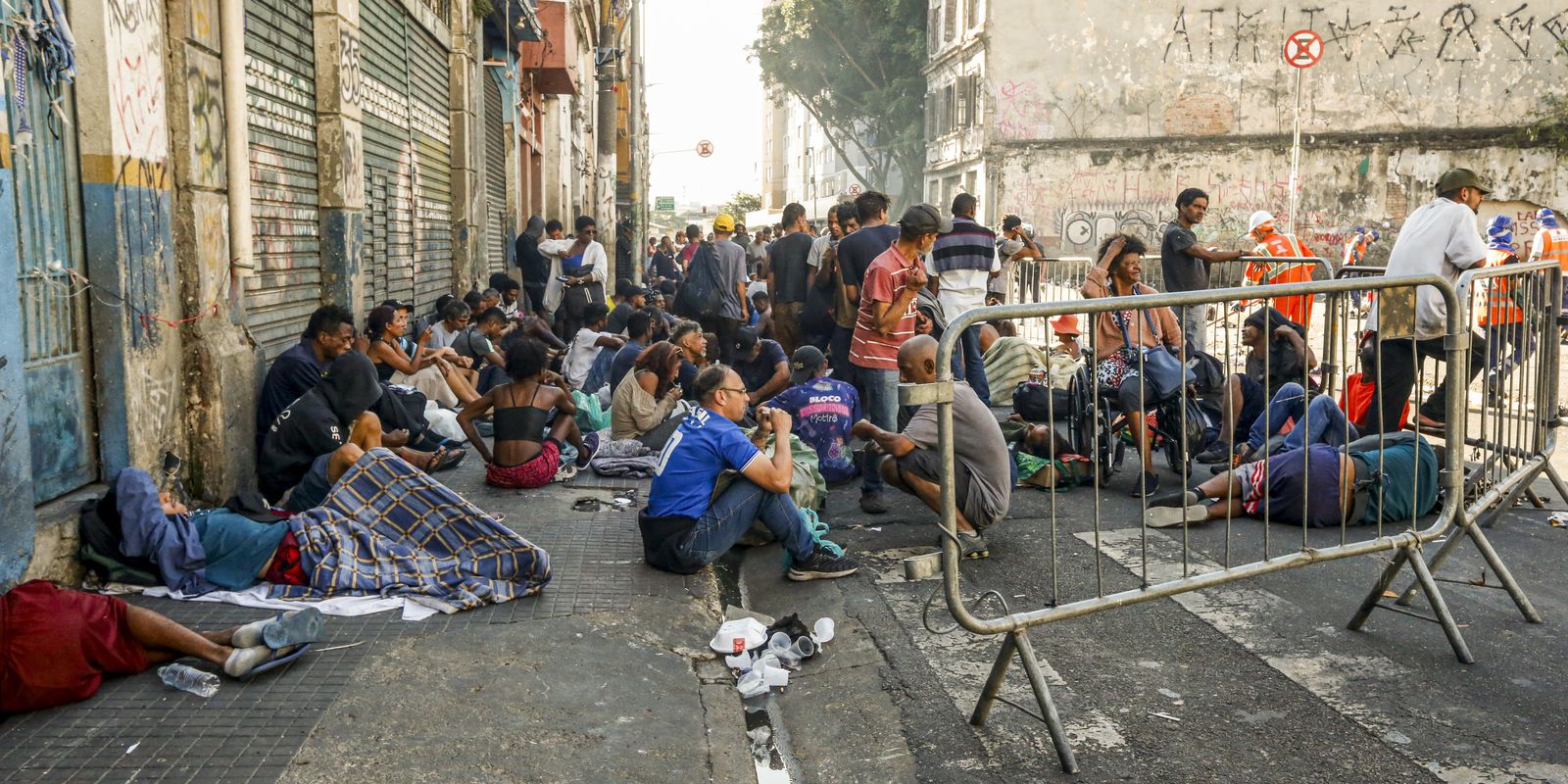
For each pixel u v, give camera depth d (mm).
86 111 4551
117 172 4660
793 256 10820
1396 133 29031
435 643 3941
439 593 4344
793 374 7816
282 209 6895
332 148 7551
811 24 39094
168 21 5230
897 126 39938
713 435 4824
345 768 3045
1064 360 9703
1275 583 4723
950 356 3205
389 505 4598
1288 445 5977
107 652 3486
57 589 3508
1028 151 29734
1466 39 28703
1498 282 5008
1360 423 7453
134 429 4820
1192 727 3445
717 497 4840
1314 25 28938
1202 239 29531
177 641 3586
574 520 5723
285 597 4324
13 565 3902
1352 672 3826
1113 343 6676
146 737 3186
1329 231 29375
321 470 5164
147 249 4949
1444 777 3113
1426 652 4000
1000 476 5141
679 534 4781
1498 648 4027
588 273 13680
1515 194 29062
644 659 3957
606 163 23531
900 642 4195
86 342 4629
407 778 3018
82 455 4602
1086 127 29625
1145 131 29562
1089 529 5688
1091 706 3611
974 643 4176
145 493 4402
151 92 4996
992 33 29641
